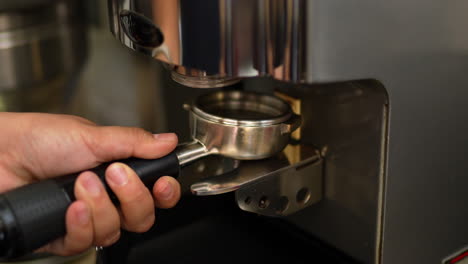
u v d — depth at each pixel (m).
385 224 0.51
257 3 0.41
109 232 0.49
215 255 0.55
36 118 0.57
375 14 0.43
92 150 0.55
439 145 0.52
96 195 0.46
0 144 0.57
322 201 0.55
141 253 0.55
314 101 0.53
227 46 0.42
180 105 0.72
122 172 0.47
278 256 0.55
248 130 0.48
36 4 0.88
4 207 0.42
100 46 0.91
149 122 0.83
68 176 0.47
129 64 0.86
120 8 0.45
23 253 0.43
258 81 0.62
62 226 0.45
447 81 0.50
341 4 0.41
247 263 0.54
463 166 0.55
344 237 0.54
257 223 0.60
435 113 0.50
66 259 0.52
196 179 0.50
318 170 0.54
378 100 0.47
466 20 0.49
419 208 0.53
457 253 0.58
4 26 0.86
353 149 0.51
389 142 0.48
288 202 0.53
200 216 0.60
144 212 0.50
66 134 0.55
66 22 0.92
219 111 0.54
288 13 0.41
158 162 0.49
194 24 0.42
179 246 0.56
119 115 0.88
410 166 0.50
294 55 0.41
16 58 0.88
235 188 0.48
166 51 0.44
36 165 0.57
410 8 0.45
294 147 0.55
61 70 0.93
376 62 0.44
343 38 0.42
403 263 0.54
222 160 0.52
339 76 0.43
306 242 0.58
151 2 0.43
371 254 0.52
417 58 0.47
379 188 0.50
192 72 0.46
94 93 0.91
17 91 0.89
